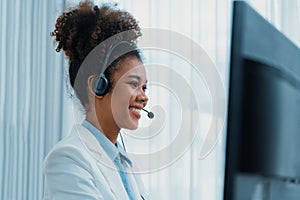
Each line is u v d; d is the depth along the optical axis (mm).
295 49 866
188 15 2361
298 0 2316
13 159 2359
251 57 654
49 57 2373
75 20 1076
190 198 2277
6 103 2375
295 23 2303
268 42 720
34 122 2373
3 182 2354
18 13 2396
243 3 632
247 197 663
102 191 1007
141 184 1166
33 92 2381
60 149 1040
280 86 764
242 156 640
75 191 985
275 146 741
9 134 2363
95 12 1076
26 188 2352
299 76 887
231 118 624
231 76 622
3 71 2375
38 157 2354
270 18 2305
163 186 2281
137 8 2354
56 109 2346
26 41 2389
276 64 752
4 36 2389
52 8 2365
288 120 800
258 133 681
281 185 772
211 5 2361
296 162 849
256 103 672
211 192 2277
